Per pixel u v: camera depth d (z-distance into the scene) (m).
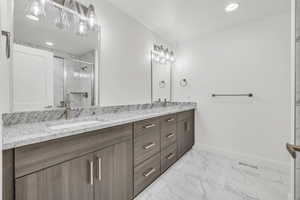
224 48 2.48
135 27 2.24
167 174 1.92
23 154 0.74
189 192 1.57
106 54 1.84
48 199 0.82
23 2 1.23
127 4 1.87
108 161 1.17
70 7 1.52
